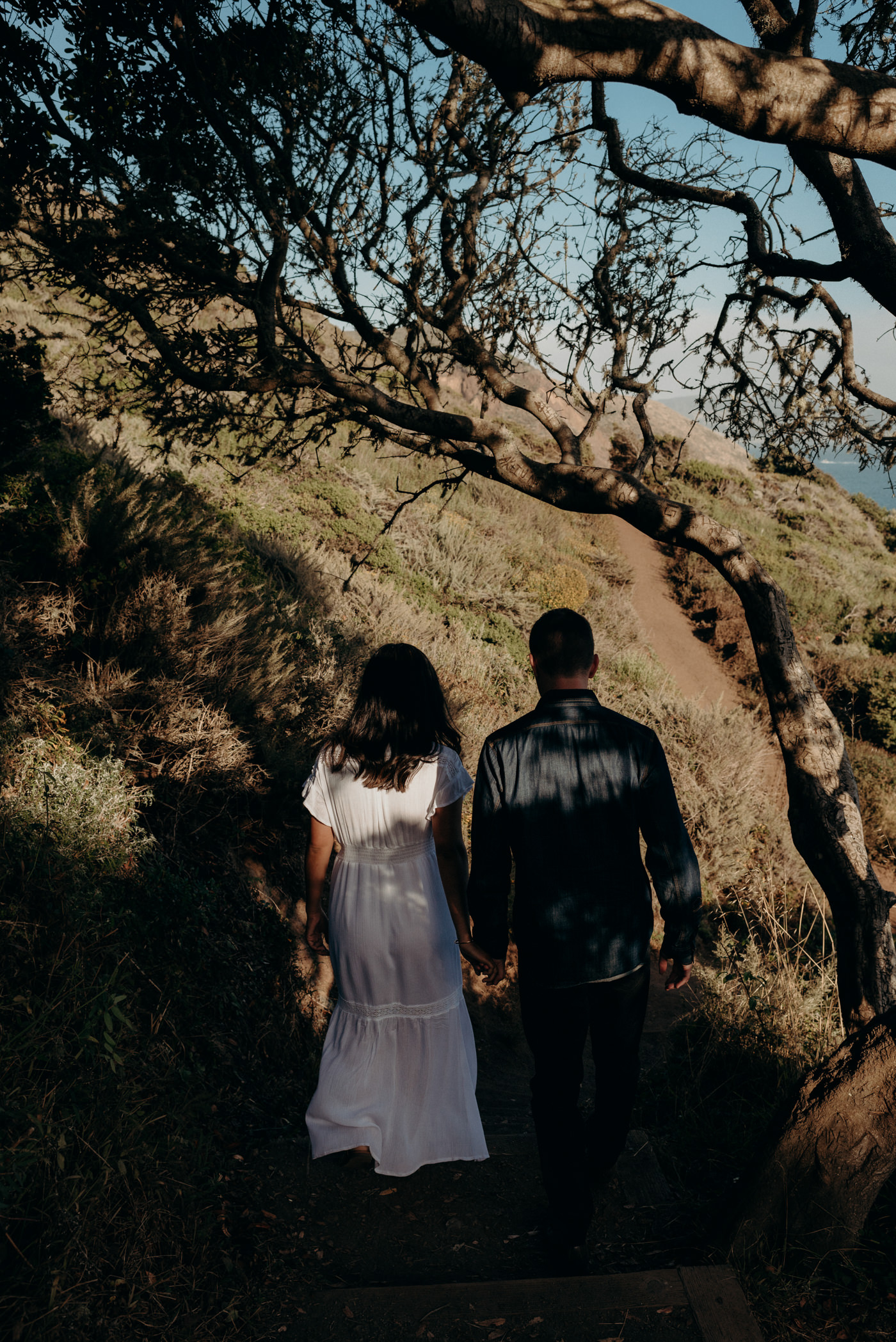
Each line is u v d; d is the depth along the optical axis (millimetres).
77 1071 2088
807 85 1562
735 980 3986
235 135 3029
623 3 1489
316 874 2486
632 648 14945
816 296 4039
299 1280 2062
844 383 4039
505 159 3709
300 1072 3250
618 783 2186
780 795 11227
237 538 8305
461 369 4520
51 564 4645
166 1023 2645
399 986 2408
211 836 4008
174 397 3912
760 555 22312
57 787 2908
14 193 3148
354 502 12977
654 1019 5254
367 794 2354
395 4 1400
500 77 1540
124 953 2629
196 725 4309
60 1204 1790
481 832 2209
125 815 3287
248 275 3758
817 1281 2049
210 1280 1958
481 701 9359
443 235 3916
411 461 17719
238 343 3635
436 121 3637
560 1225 2158
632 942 2201
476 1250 2279
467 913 2422
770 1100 3281
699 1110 3213
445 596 12750
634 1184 2619
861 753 13500
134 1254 1868
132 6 3096
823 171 2658
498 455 3488
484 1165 2660
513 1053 4770
